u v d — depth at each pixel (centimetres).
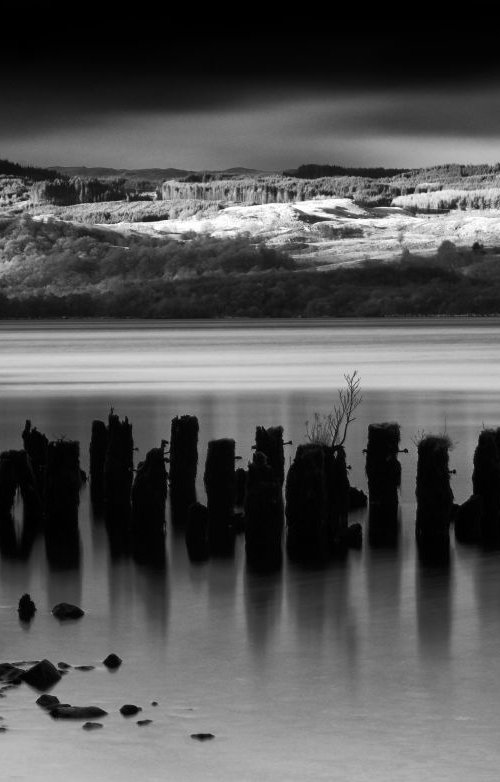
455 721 1767
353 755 1655
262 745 1684
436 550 2883
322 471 2816
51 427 5975
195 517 2844
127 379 10512
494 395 8488
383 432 3141
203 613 2330
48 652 2077
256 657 2052
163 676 1950
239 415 6631
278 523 2766
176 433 3391
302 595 2462
